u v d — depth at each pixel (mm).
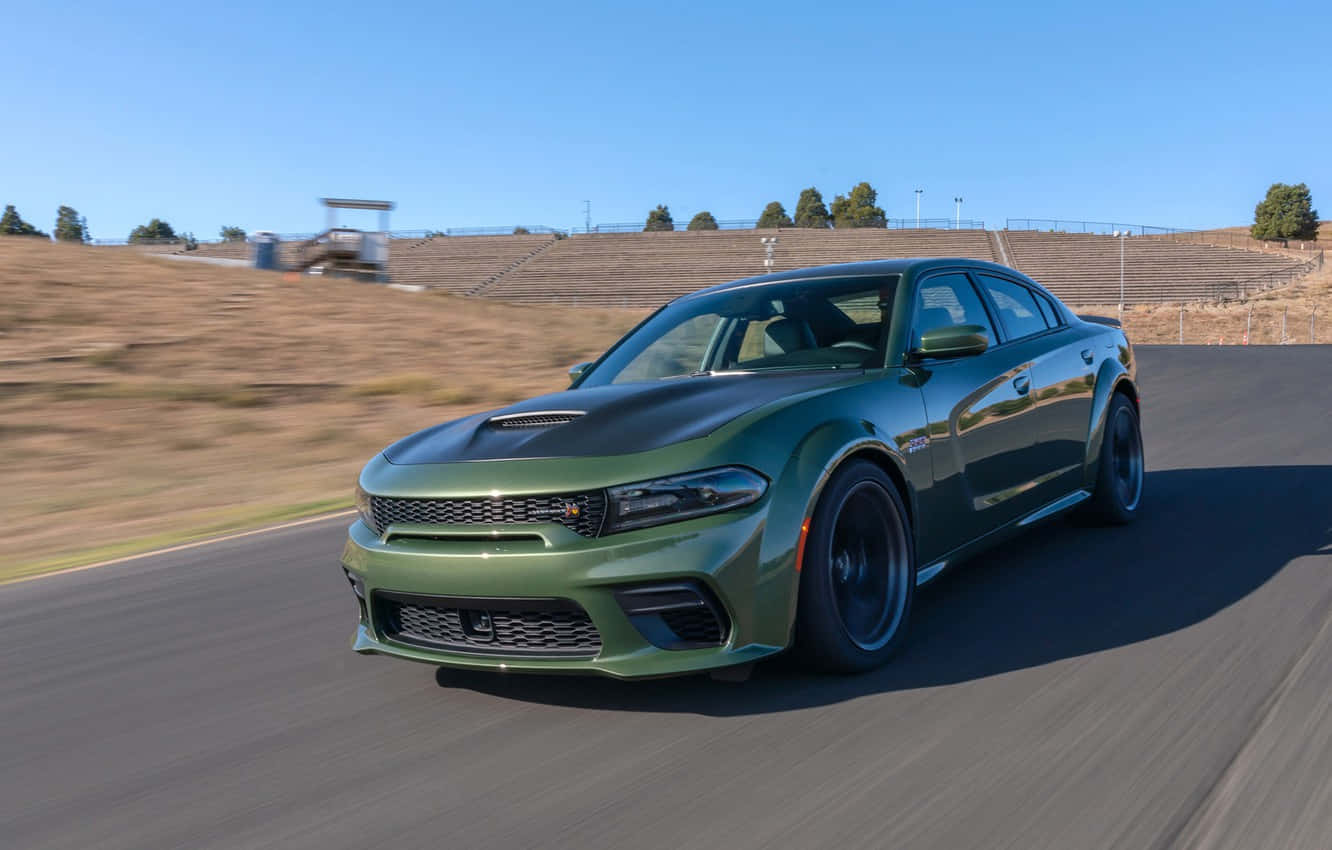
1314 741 2336
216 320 16719
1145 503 5270
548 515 2705
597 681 3062
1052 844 1973
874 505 3098
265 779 2568
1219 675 2791
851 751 2461
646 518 2652
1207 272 66125
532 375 14680
